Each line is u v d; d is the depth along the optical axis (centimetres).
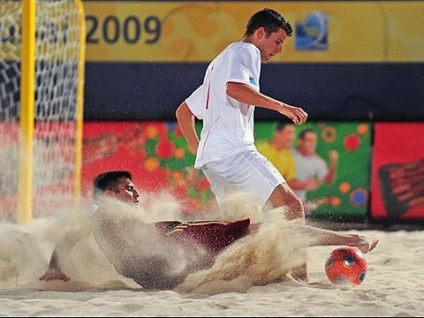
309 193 3009
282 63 3039
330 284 1571
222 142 1608
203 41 3012
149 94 3022
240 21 3003
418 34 3019
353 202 3008
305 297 1424
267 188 1582
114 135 3011
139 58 3028
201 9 3011
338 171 3011
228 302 1362
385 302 1401
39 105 2939
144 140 2998
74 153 2912
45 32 2909
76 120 2864
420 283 1638
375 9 3019
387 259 1984
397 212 2995
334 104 3033
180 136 3002
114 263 1516
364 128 3022
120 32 3030
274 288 1514
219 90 1619
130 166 2991
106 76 3030
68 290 1519
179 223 1548
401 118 3025
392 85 3025
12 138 2950
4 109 2952
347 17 3025
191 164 2984
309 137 3019
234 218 1590
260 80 3050
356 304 1358
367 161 3011
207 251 1515
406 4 3016
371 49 3028
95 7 3028
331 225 2956
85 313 1277
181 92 3022
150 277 1505
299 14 3025
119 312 1287
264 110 3028
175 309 1309
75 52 2891
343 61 3033
